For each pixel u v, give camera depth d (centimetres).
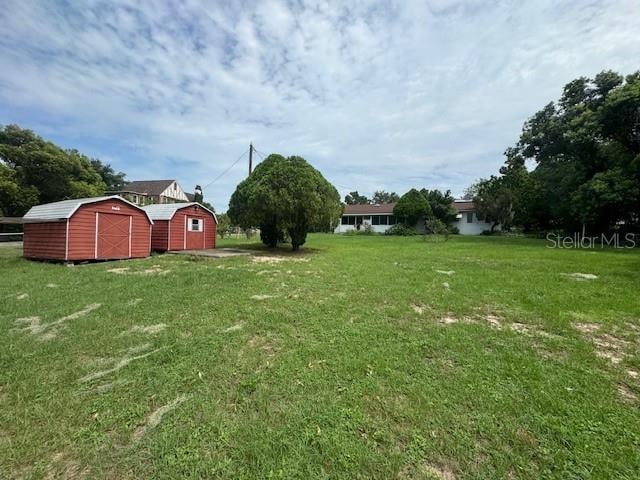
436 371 288
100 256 1145
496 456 186
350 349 336
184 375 285
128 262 1105
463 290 607
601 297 557
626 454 186
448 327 405
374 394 251
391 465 180
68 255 1052
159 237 1500
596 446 193
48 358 323
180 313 466
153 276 771
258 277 746
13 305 508
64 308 492
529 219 2661
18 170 2673
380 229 3906
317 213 1428
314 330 393
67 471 181
